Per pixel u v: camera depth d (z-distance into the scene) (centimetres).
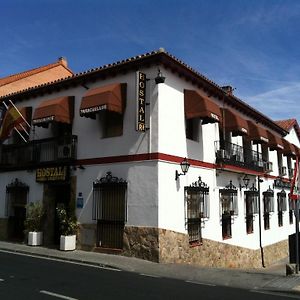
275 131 2609
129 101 1436
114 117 1492
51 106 1580
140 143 1386
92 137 1535
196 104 1474
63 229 1552
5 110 1952
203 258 1534
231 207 1811
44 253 1410
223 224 1748
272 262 2291
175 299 784
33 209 1644
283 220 2598
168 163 1381
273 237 2372
